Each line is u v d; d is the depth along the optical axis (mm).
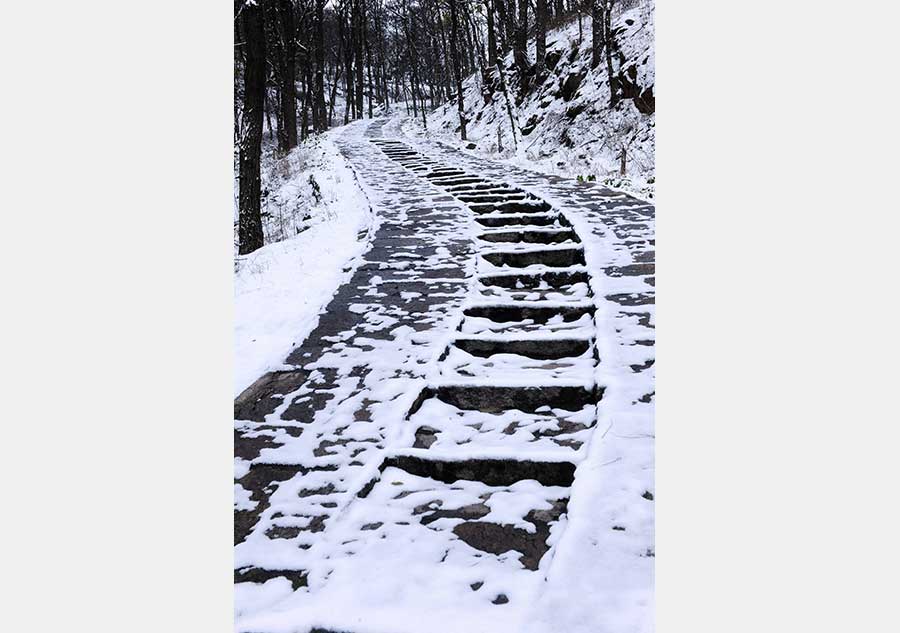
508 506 2711
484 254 7031
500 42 33250
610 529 2352
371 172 15953
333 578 2275
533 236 7867
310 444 3305
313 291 6398
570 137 20953
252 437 3422
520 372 4113
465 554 2385
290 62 27875
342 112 55188
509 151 20188
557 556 2219
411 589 2186
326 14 45812
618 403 3357
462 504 2760
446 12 41281
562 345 4492
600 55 22656
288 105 28250
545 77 27375
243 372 4434
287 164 23234
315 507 2750
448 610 2061
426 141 26594
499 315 5281
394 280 6277
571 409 3682
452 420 3602
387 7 54750
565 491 2830
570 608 1988
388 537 2518
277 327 5457
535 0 31578
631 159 15070
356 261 7000
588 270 5883
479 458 2996
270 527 2619
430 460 3039
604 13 22406
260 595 2213
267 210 16984
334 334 4957
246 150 10844
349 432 3408
